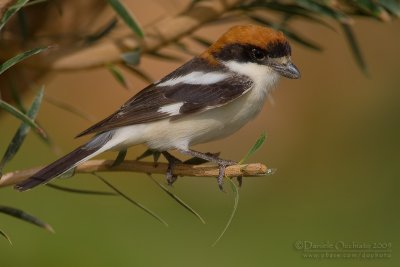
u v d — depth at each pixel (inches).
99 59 256.7
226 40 307.7
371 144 547.8
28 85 288.0
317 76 581.6
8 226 422.9
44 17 283.1
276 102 575.5
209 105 288.0
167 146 290.2
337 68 579.8
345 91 576.1
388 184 509.7
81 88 557.3
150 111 282.2
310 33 579.8
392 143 544.7
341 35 576.7
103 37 270.7
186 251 431.8
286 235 453.7
